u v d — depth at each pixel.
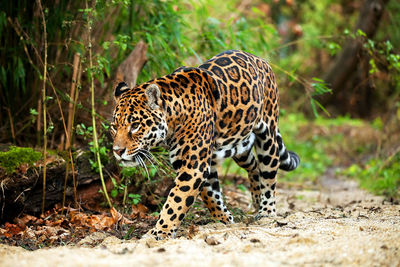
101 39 12.03
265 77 10.04
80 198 10.35
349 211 11.30
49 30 11.08
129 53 12.52
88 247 8.02
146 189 11.08
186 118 8.38
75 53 10.65
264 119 10.08
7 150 9.78
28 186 9.51
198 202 11.29
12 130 10.72
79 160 10.24
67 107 11.51
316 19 32.72
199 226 9.27
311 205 13.46
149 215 10.53
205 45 13.06
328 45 14.41
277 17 31.77
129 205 10.73
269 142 10.20
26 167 9.53
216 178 10.01
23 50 11.11
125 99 8.09
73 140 11.23
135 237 8.73
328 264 6.41
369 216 10.38
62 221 9.45
